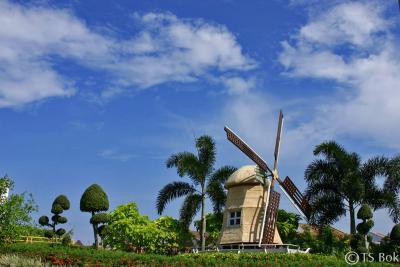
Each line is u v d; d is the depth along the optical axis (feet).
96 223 148.66
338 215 144.56
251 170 134.82
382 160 145.59
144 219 156.35
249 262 98.27
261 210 131.44
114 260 100.42
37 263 85.20
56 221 192.54
